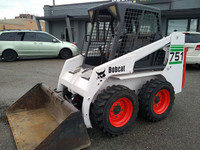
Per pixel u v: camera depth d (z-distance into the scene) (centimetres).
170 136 277
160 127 304
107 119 254
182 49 344
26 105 319
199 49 682
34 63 915
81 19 1474
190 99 434
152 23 309
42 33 1005
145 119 326
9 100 412
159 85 304
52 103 298
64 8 1545
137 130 294
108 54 301
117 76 273
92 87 253
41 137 246
